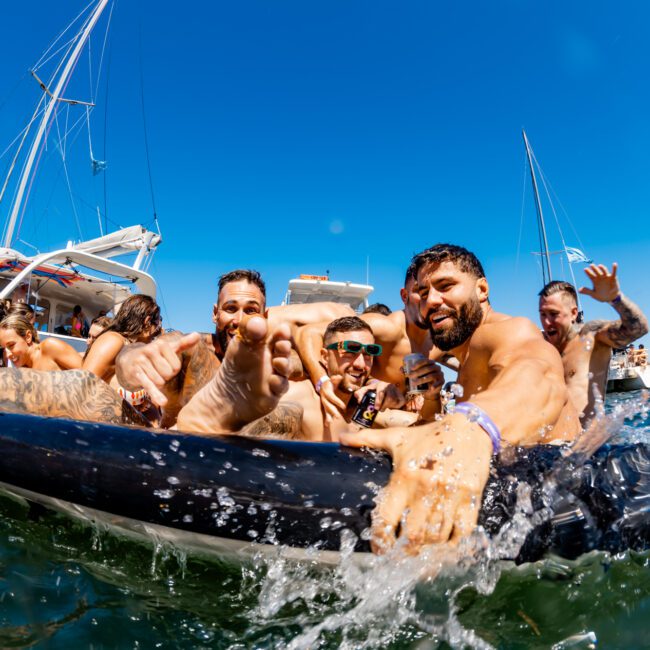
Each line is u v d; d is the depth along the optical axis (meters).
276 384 0.84
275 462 0.74
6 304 2.09
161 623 0.62
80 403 1.02
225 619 0.64
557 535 0.69
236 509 0.71
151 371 0.81
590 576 0.70
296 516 0.69
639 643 0.59
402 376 1.69
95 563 0.75
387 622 0.64
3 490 0.83
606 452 0.79
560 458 0.75
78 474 0.76
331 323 1.46
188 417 0.91
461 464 0.68
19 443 0.80
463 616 0.65
